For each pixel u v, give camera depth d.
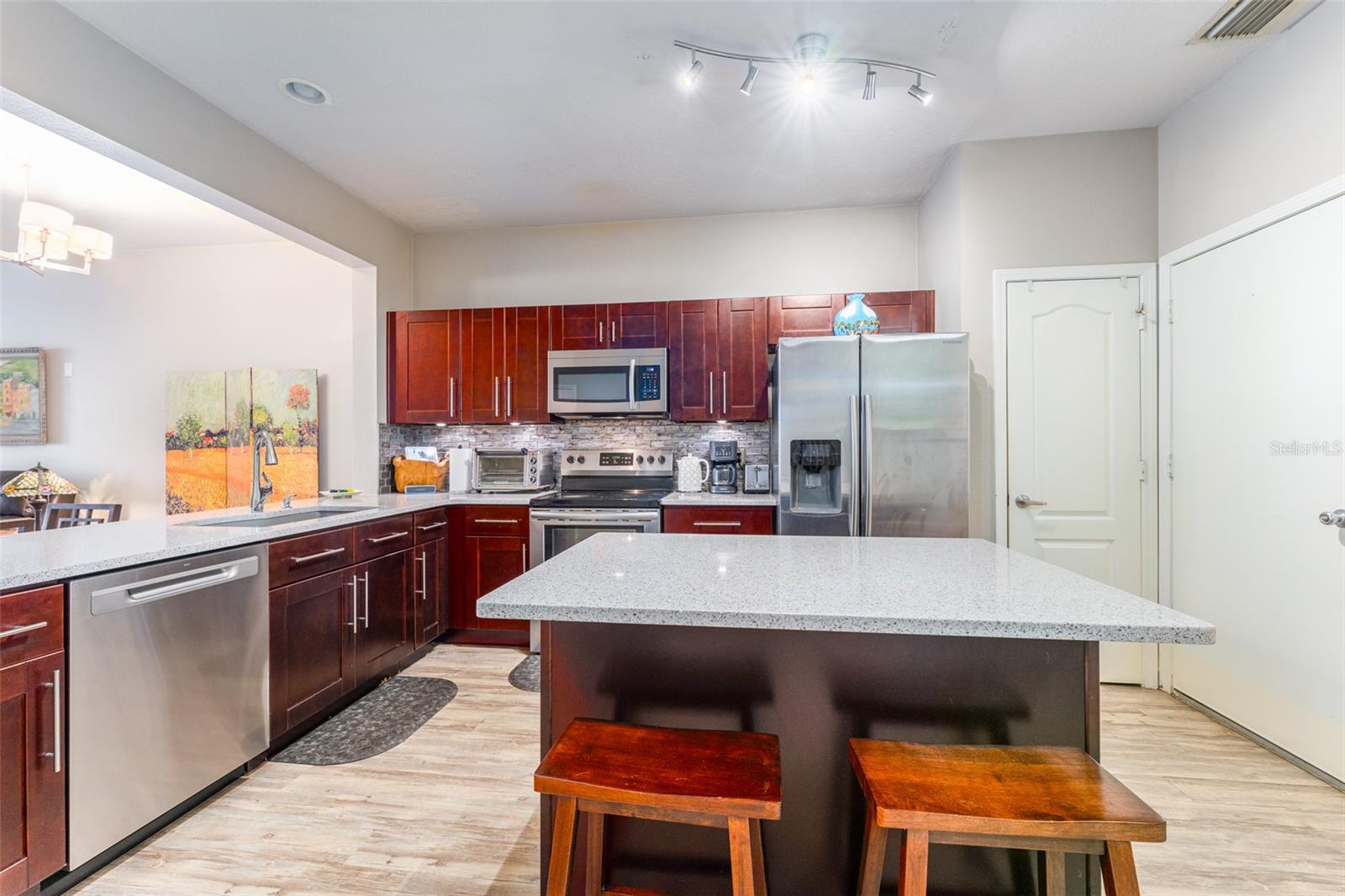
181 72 2.23
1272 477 2.14
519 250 3.96
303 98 2.43
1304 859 1.58
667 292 3.82
